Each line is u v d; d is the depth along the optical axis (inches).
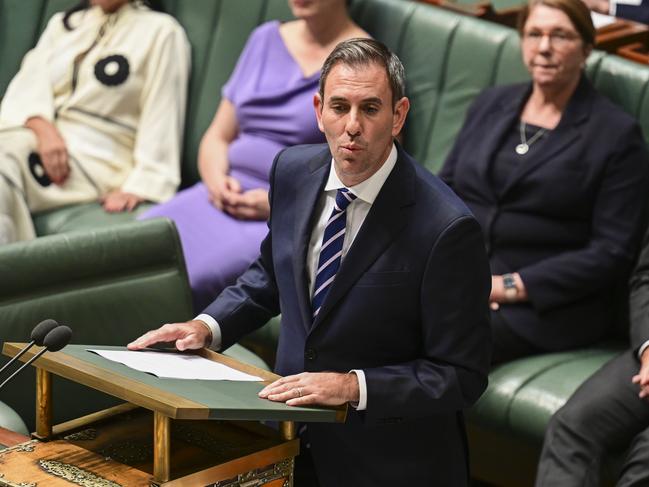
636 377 459.2
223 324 382.3
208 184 645.3
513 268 542.9
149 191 681.0
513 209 542.9
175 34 697.0
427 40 624.4
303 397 326.0
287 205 374.6
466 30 614.9
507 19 658.8
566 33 528.4
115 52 700.7
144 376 319.9
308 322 363.3
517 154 543.8
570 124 537.6
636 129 534.0
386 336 357.1
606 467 468.1
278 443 338.6
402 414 345.1
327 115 340.2
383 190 352.5
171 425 351.3
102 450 334.3
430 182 356.8
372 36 644.7
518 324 527.2
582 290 530.3
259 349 618.2
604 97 544.7
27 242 424.5
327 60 341.7
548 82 536.7
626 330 551.5
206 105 694.5
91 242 435.5
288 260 368.5
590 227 539.2
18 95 711.7
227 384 330.3
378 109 335.0
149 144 687.7
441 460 371.6
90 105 700.0
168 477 304.3
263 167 637.3
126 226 445.7
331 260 359.6
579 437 463.2
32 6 748.0
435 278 346.0
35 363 329.1
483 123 562.6
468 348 350.3
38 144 687.7
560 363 520.7
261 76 648.4
